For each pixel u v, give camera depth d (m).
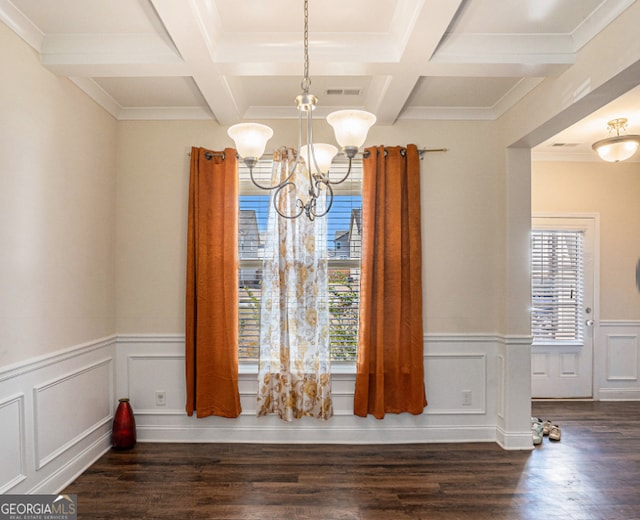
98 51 2.54
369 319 3.38
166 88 3.14
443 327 3.55
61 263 2.75
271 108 3.52
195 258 3.42
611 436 3.68
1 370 2.21
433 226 3.57
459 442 3.51
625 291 4.84
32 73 2.47
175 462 3.11
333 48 2.54
